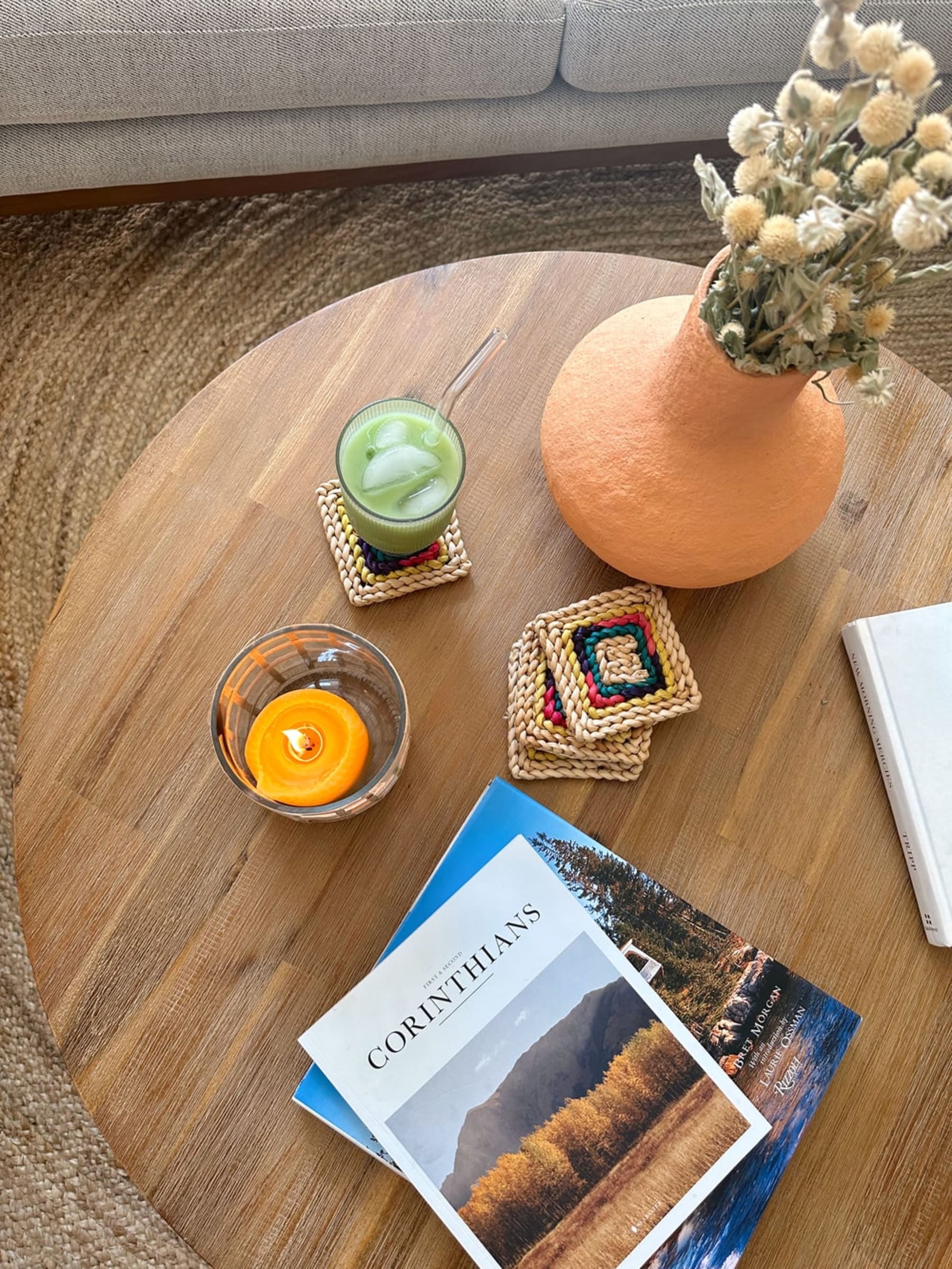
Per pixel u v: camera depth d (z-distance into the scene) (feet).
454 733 2.43
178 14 3.46
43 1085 3.79
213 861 2.32
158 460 2.61
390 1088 2.11
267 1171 2.13
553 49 3.78
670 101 4.12
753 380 1.83
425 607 2.52
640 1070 2.13
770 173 1.56
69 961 2.25
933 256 4.66
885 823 2.37
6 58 3.46
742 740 2.43
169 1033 2.21
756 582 2.55
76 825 2.34
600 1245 2.02
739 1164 2.09
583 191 4.86
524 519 2.59
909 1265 2.09
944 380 4.60
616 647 2.41
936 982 2.26
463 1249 2.07
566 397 2.31
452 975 2.18
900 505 2.60
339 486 2.56
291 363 2.69
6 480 4.42
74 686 2.43
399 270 4.74
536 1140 2.08
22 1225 3.65
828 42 1.41
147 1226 3.67
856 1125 2.16
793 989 2.18
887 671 2.37
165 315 4.62
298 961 2.26
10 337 4.57
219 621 2.50
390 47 3.65
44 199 4.50
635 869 2.26
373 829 2.34
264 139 4.07
